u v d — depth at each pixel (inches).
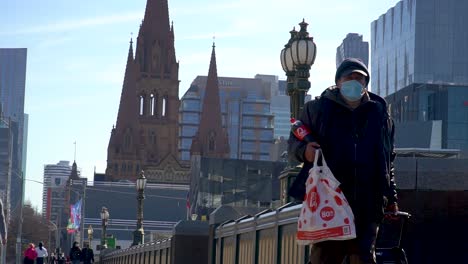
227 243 847.7
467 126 5629.9
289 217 564.4
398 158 637.3
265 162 3122.5
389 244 641.0
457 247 634.8
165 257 1216.8
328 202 301.0
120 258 2112.5
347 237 297.7
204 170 3395.7
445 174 634.2
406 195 637.9
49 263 4431.6
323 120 316.8
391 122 325.1
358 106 317.1
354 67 314.5
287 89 866.8
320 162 313.4
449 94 5649.6
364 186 311.1
